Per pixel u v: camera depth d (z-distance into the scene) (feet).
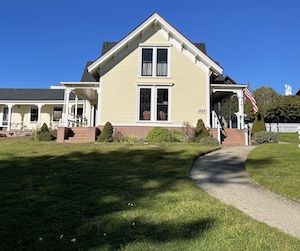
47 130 56.70
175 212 15.03
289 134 94.73
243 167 29.17
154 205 16.29
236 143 55.42
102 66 60.23
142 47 60.85
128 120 58.70
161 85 59.31
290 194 19.42
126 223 13.53
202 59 59.26
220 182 23.18
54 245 11.36
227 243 11.38
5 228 13.00
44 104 88.69
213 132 55.47
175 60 60.13
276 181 22.58
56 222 13.75
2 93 95.20
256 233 12.41
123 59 60.34
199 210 15.38
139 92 59.57
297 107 140.36
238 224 13.43
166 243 11.36
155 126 58.39
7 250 10.96
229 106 72.02
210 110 60.34
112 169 27.20
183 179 23.27
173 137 53.26
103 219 14.05
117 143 48.80
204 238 11.84
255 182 23.26
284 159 31.17
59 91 97.25
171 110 58.65
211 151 39.86
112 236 12.10
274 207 17.08
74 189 19.77
